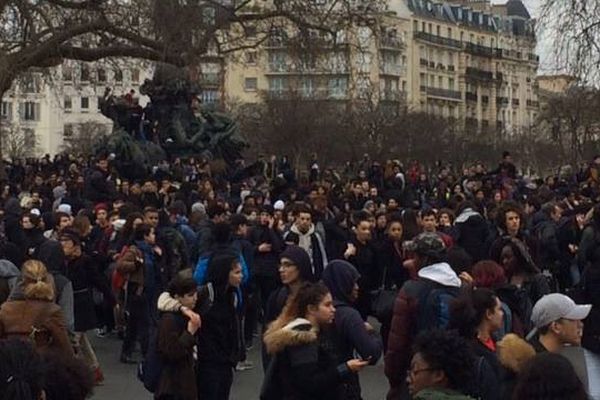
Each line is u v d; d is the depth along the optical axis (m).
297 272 10.38
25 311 10.15
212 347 11.09
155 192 25.28
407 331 9.90
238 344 11.36
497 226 16.55
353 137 89.56
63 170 39.72
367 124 90.56
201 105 41.19
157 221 17.53
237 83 119.12
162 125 38.47
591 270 13.23
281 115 88.81
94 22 40.53
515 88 149.88
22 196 29.14
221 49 43.88
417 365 6.79
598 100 44.16
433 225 16.47
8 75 40.44
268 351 8.67
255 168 38.75
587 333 10.35
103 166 31.22
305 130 88.38
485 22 149.50
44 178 34.12
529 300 11.00
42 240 17.03
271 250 17.50
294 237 16.45
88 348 15.02
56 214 18.23
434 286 9.90
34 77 46.84
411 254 12.03
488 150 106.50
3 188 30.23
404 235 16.52
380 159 86.62
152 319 16.55
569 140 103.69
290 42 42.69
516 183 33.69
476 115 144.50
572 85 41.62
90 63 45.44
